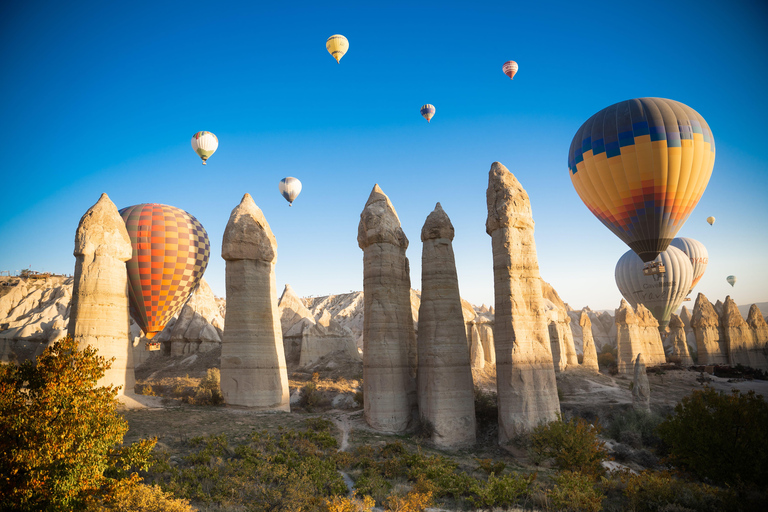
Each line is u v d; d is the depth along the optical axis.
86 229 35.69
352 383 57.88
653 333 86.31
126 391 36.31
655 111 46.38
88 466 15.14
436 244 38.41
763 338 89.69
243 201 41.53
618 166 47.12
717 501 21.20
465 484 23.97
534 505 22.30
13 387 15.37
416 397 38.59
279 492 20.66
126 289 36.84
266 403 37.75
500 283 36.16
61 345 16.58
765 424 22.84
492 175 38.53
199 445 27.16
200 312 79.62
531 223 37.25
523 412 33.69
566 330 84.75
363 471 26.08
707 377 73.81
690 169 46.12
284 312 85.12
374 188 41.75
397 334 38.12
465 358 36.72
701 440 23.81
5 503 13.65
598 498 21.66
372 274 38.91
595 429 30.50
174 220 49.19
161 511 16.53
